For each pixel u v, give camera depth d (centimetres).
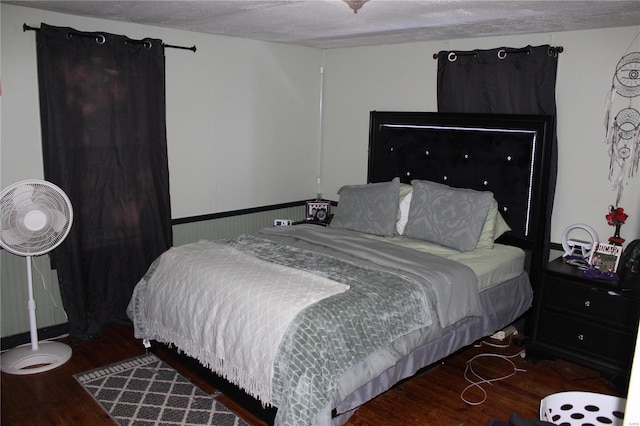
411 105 448
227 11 305
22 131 330
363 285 274
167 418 269
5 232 302
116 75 357
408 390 304
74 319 354
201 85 418
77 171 348
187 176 421
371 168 462
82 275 356
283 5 279
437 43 421
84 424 263
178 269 301
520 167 370
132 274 383
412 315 271
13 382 302
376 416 277
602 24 320
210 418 270
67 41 333
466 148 397
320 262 313
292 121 497
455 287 299
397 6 269
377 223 393
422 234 376
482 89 390
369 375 248
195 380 308
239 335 248
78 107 343
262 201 485
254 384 240
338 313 241
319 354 225
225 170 448
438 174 418
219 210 450
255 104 461
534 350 338
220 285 272
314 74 508
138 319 324
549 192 365
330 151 520
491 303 336
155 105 381
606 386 314
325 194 534
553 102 357
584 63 348
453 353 328
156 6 295
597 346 315
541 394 303
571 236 367
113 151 363
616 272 318
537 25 328
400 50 447
